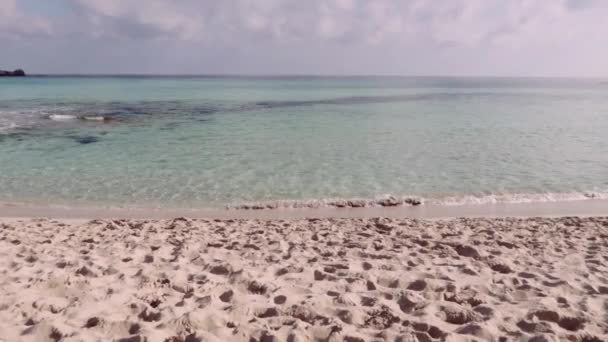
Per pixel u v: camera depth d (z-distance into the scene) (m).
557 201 10.86
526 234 7.61
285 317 3.88
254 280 4.91
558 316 3.87
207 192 11.61
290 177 13.11
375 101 44.88
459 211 10.01
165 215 9.70
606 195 11.30
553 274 5.19
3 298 4.32
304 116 29.55
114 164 14.58
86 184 12.26
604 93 67.88
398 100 46.78
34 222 8.67
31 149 16.83
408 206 10.44
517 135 21.34
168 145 18.05
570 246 6.73
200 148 17.48
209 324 3.72
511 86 106.25
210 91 63.03
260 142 18.97
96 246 6.68
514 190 11.80
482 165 14.67
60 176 13.02
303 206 10.42
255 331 3.54
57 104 36.50
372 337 3.48
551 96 58.28
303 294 4.54
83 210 10.02
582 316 3.87
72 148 17.14
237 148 17.55
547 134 21.69
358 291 4.65
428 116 30.22
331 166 14.50
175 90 65.19
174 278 5.08
